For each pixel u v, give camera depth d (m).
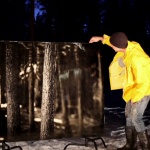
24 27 16.03
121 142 3.84
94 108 3.85
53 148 3.53
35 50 3.59
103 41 3.46
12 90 3.57
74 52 3.71
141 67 2.92
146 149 3.17
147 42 14.73
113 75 3.46
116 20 15.45
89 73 3.79
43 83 3.65
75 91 3.77
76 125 3.81
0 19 15.80
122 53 3.44
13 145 3.63
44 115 3.70
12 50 3.52
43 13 16.09
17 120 3.62
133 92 3.02
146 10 15.22
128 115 3.28
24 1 16.05
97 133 3.89
